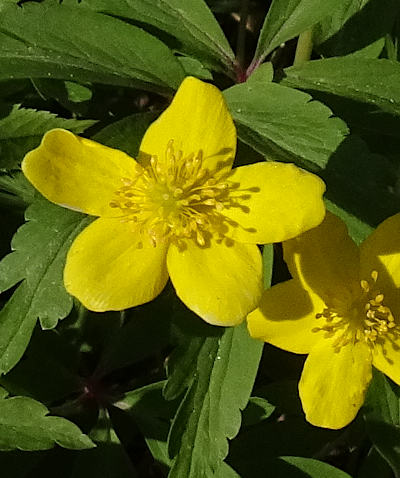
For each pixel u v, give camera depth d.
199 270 0.10
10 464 0.11
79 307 0.11
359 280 0.10
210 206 0.10
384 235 0.10
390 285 0.10
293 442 0.11
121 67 0.11
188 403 0.10
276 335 0.10
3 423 0.10
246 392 0.10
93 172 0.10
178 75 0.11
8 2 0.11
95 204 0.10
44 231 0.10
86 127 0.11
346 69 0.11
